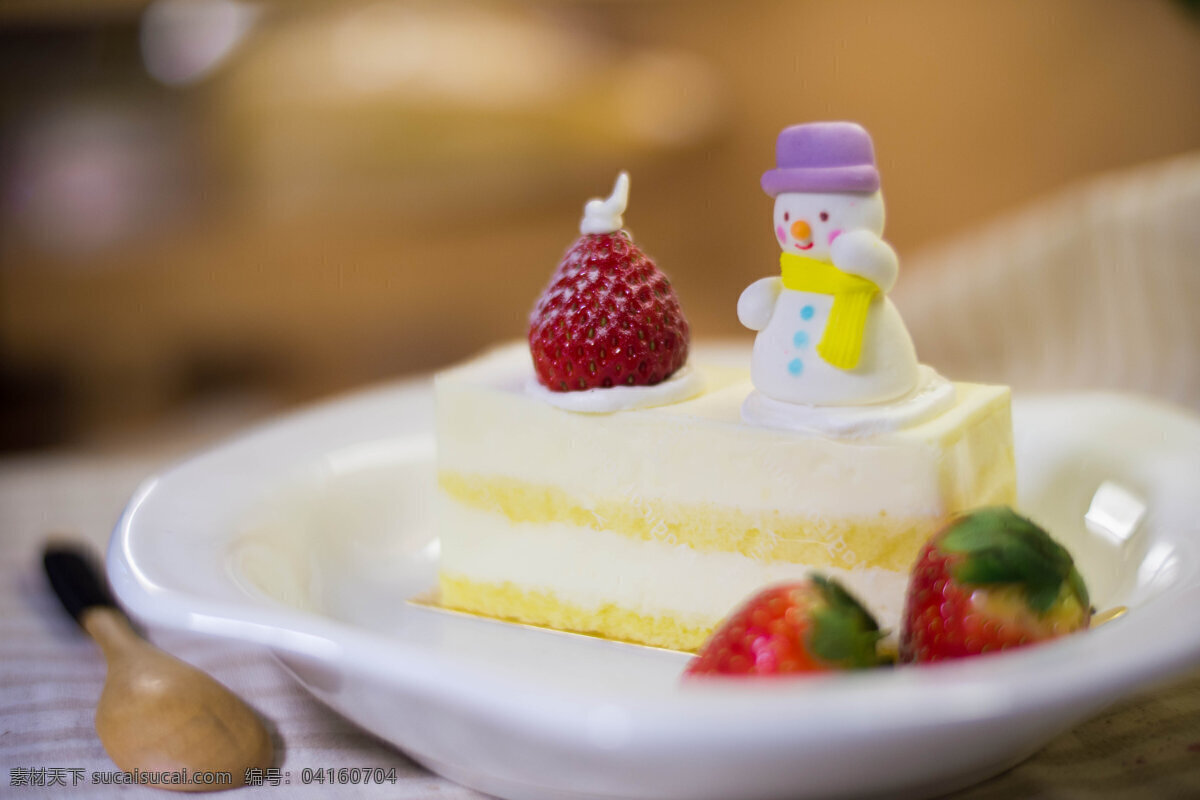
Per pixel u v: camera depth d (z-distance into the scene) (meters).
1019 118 1.19
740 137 1.26
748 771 0.36
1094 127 1.17
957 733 0.36
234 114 1.01
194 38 1.01
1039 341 0.64
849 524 0.44
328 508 0.50
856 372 0.43
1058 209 0.69
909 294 0.69
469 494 0.47
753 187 1.27
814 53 1.23
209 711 0.42
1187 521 0.44
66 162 1.00
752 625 0.39
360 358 1.14
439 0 1.10
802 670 0.38
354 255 1.07
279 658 0.41
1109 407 0.49
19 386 1.04
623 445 0.45
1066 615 0.39
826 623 0.38
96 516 0.54
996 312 0.65
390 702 0.38
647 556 0.46
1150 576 0.44
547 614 0.47
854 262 0.42
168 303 1.05
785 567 0.44
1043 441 0.49
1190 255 0.63
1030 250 0.66
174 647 0.47
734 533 0.45
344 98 1.00
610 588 0.46
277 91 1.01
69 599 0.47
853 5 1.21
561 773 0.37
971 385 0.46
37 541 0.52
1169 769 0.40
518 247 1.14
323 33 1.03
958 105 1.20
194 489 0.47
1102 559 0.46
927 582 0.40
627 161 1.07
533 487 0.47
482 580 0.48
